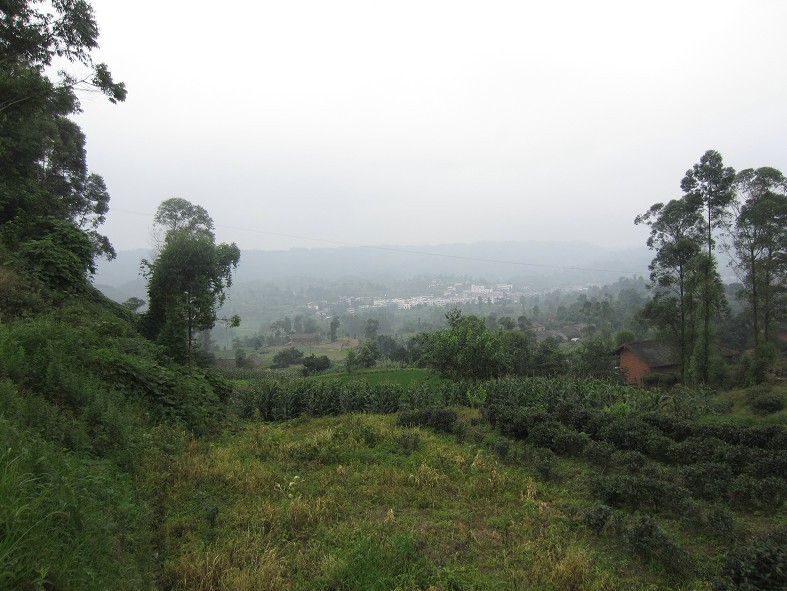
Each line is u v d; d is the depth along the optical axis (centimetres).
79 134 2609
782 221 2434
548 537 606
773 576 470
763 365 2434
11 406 570
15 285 1130
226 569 476
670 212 2838
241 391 1677
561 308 9769
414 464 878
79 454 577
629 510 723
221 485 720
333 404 1611
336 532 582
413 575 469
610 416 1247
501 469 893
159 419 966
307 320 11238
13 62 1493
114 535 450
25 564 307
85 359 908
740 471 898
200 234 1595
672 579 523
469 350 2186
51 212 2091
